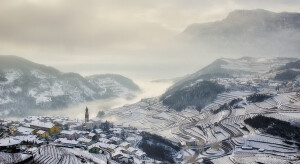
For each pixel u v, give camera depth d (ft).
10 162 346.33
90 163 478.18
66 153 415.23
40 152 407.85
